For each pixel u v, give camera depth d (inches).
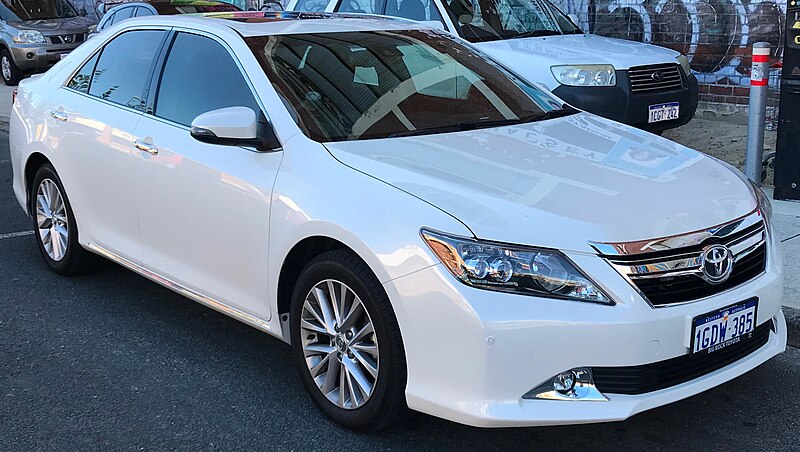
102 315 199.2
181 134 172.4
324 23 189.5
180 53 183.2
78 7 737.0
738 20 366.3
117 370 171.2
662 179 142.6
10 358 177.2
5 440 144.9
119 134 187.3
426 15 324.2
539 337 119.6
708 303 127.7
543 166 144.3
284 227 145.7
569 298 120.6
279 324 154.5
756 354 138.9
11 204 304.5
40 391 162.6
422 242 125.7
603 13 415.2
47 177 217.0
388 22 201.9
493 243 122.4
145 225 183.0
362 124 159.0
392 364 131.9
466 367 121.9
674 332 124.1
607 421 122.4
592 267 121.7
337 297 141.3
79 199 205.5
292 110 156.9
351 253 136.9
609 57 297.6
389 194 133.6
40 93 221.0
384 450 139.3
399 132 159.3
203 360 175.0
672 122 310.7
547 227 123.8
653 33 397.7
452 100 175.3
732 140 347.3
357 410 141.2
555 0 431.2
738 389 158.6
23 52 602.2
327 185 141.5
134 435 146.3
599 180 139.5
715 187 143.6
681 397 127.0
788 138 253.9
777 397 155.2
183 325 193.3
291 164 149.3
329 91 164.1
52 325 193.8
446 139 155.6
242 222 155.6
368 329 136.3
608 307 120.7
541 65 296.0
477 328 119.8
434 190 132.5
